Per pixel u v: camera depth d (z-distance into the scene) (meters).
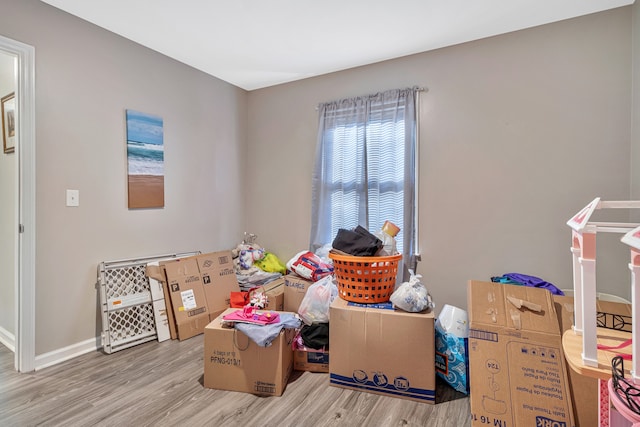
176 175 2.96
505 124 2.44
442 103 2.66
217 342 1.91
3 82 2.39
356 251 2.06
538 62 2.34
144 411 1.70
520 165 2.40
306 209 3.39
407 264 2.72
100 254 2.42
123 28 2.41
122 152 2.55
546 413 1.51
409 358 1.81
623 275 2.13
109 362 2.20
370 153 2.93
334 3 2.08
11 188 2.35
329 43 2.61
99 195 2.41
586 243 0.96
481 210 2.53
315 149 3.29
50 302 2.16
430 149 2.71
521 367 1.60
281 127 3.51
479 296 1.81
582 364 0.95
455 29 2.38
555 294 1.99
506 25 2.33
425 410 1.73
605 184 2.17
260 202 3.67
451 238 2.64
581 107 2.22
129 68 2.57
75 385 1.93
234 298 2.76
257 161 3.68
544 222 2.34
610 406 1.05
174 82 2.93
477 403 1.59
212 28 2.40
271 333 1.81
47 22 2.11
